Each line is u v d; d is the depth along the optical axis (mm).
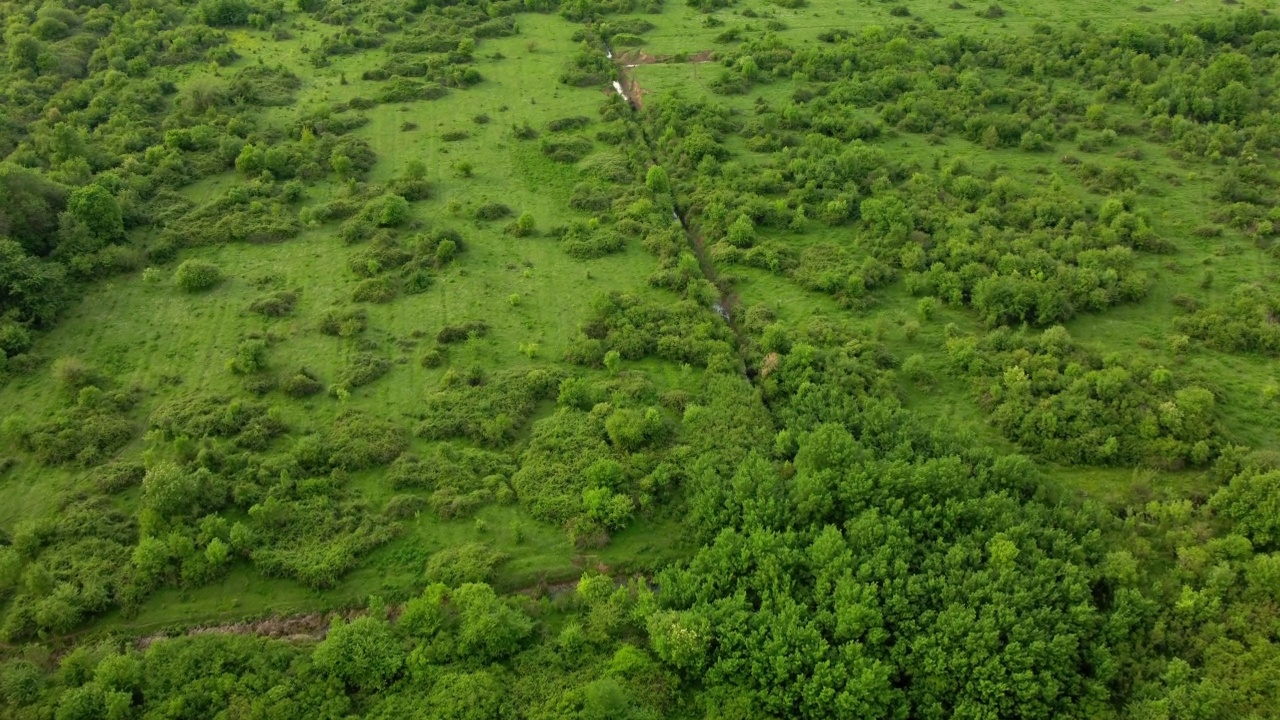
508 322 74562
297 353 70062
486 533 55938
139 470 58469
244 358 66688
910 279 76875
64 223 77125
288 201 88500
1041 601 47188
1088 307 73438
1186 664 44344
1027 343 68688
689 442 61781
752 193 90062
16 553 51250
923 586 47875
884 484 53562
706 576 50219
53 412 63062
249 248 82250
